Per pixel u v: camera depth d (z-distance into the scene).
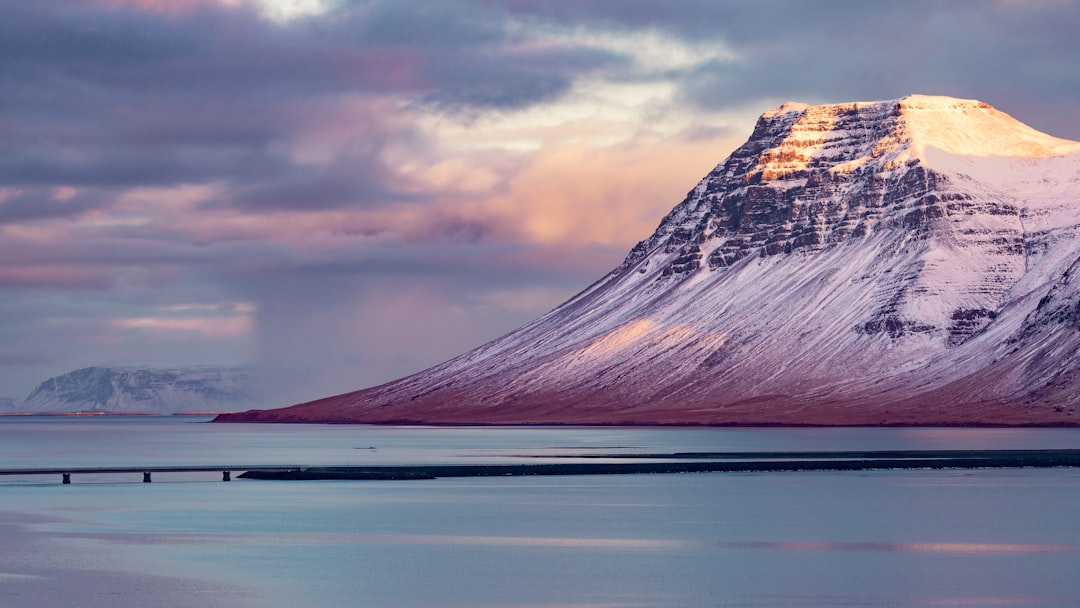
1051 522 133.75
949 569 107.25
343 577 104.31
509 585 101.00
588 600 95.69
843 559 112.06
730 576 104.31
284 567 108.81
